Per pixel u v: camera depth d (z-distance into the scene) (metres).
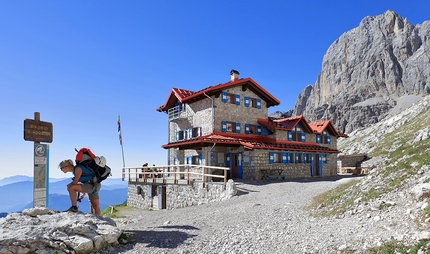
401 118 80.25
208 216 12.97
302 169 33.78
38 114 12.35
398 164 13.01
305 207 12.84
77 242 7.29
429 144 14.12
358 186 13.06
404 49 197.25
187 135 34.12
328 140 39.50
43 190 12.30
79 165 8.54
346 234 7.99
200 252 7.55
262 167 29.27
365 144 77.38
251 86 33.50
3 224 7.41
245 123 32.81
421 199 8.73
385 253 5.99
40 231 7.29
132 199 31.47
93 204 9.03
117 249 7.83
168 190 25.56
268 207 13.80
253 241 8.29
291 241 8.05
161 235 9.13
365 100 184.38
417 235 6.37
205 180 21.89
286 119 36.91
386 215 8.78
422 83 178.25
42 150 12.42
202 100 32.16
